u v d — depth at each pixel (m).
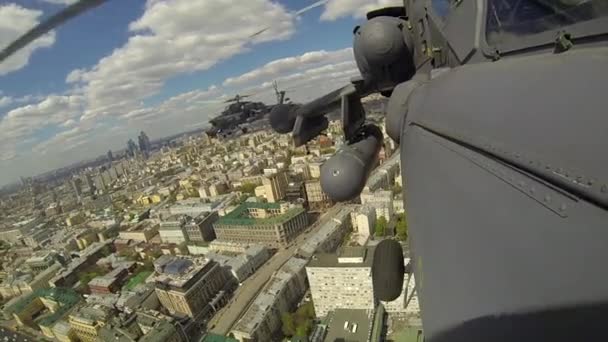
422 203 4.45
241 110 81.56
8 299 125.69
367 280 67.25
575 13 3.61
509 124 3.05
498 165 3.11
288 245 109.88
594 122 2.25
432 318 3.25
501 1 5.14
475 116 3.69
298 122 15.50
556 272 2.10
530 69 3.40
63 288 111.12
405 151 6.20
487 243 2.82
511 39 4.52
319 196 134.75
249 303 85.00
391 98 8.88
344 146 13.45
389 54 10.88
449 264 3.21
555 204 2.31
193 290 85.19
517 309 2.26
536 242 2.33
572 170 2.18
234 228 117.50
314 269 70.25
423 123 5.35
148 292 91.38
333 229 101.88
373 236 96.94
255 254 100.50
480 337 2.48
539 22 4.17
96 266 129.50
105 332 78.38
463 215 3.31
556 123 2.53
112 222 179.38
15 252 174.75
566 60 3.04
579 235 2.05
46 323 92.75
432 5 8.62
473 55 5.37
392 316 66.88
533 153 2.59
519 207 2.64
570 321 1.89
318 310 72.69
